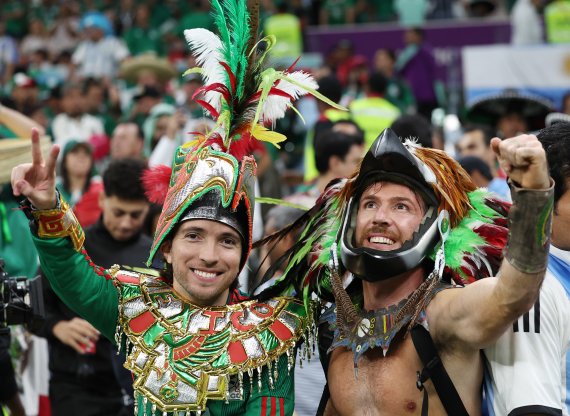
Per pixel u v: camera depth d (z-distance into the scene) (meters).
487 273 6.38
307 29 27.61
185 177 6.66
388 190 6.28
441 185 6.32
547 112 16.23
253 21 6.85
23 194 6.32
